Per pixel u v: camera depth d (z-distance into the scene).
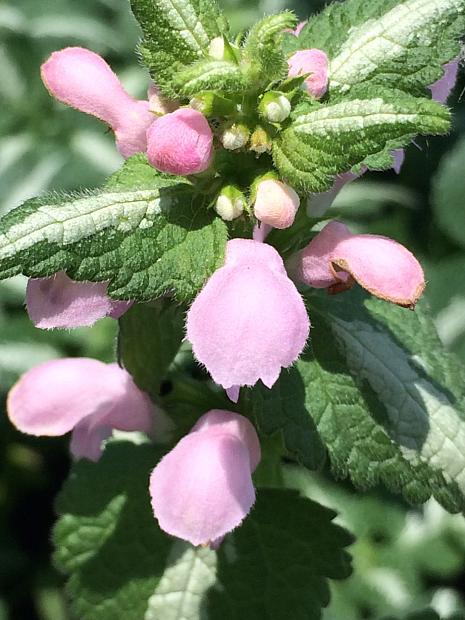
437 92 0.07
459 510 0.07
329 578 0.08
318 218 0.07
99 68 0.07
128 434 0.09
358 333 0.08
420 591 0.14
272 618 0.08
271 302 0.06
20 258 0.06
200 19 0.07
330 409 0.07
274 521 0.08
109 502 0.09
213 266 0.06
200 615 0.08
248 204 0.06
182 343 0.08
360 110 0.06
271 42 0.06
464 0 0.07
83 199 0.06
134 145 0.07
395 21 0.07
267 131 0.06
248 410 0.08
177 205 0.06
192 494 0.07
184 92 0.06
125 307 0.07
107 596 0.08
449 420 0.08
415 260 0.06
